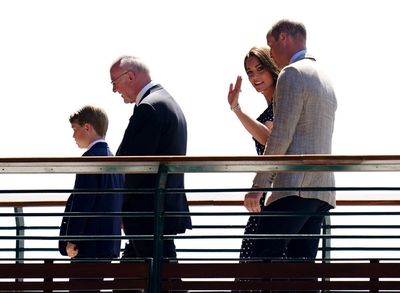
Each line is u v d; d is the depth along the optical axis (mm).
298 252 14891
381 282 14172
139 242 15367
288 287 14219
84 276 14289
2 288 14328
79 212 15219
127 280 14258
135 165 13719
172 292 14359
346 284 14188
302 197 14648
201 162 13539
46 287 14320
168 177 15445
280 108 14742
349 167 13555
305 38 15242
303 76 14820
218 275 14211
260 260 14320
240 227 15312
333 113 15195
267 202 14781
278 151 14750
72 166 13633
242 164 13586
